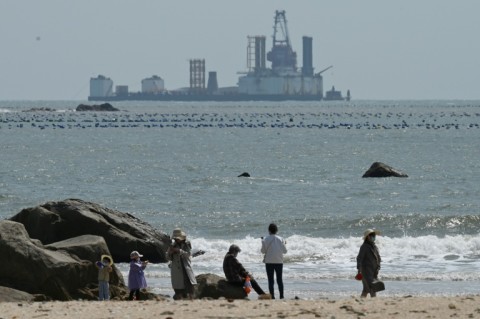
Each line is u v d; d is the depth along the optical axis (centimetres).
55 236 13000
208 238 16975
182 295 9512
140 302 8669
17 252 9750
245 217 19762
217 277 9925
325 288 11456
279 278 9875
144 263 9956
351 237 16325
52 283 9756
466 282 11919
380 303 8194
